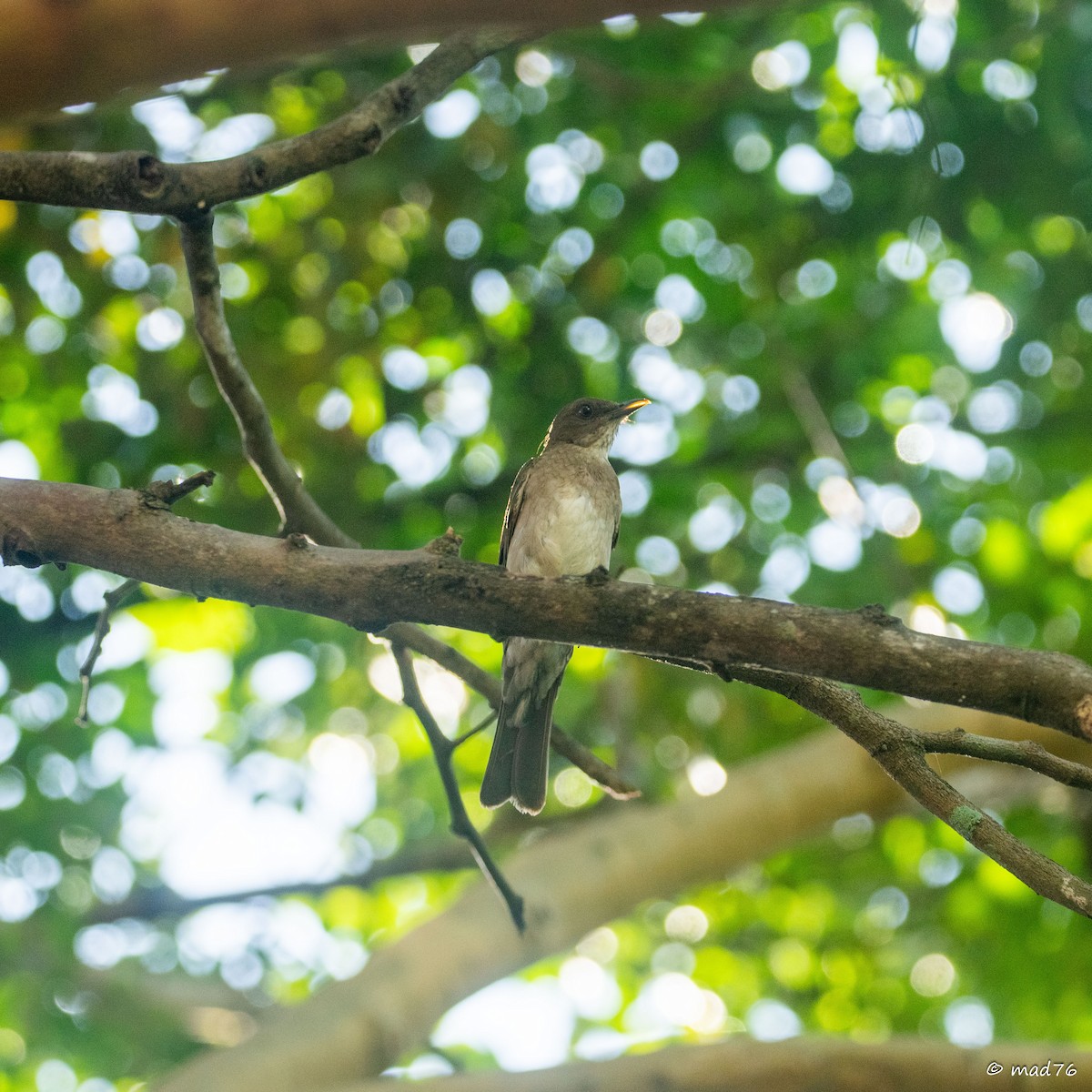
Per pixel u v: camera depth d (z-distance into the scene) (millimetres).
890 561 13359
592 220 14648
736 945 15734
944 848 15062
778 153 14227
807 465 14844
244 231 13922
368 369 14180
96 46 2889
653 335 14906
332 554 4840
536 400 14734
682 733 14352
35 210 13508
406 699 6867
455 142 13531
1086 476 14578
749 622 4516
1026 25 12844
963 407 14969
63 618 13461
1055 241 14461
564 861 9836
